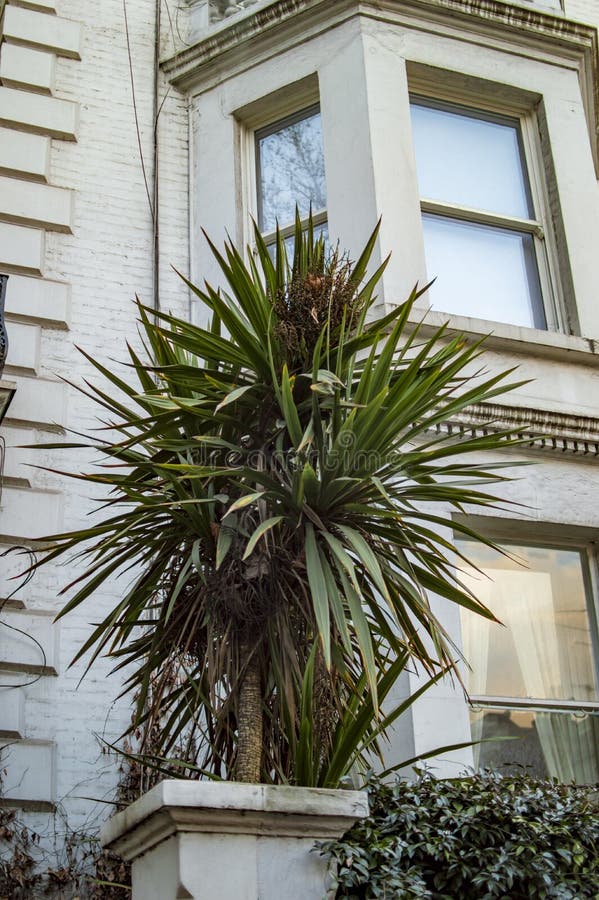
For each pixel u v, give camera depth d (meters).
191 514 5.56
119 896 6.95
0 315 8.05
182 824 4.56
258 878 4.62
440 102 9.90
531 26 10.11
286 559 5.46
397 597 5.73
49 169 9.28
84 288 8.96
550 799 5.85
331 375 5.39
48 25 9.79
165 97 10.01
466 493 5.63
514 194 9.84
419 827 5.48
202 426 5.89
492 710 7.68
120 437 8.48
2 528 7.93
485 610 5.62
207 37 9.95
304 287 5.75
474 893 5.38
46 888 6.97
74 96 9.67
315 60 9.60
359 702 5.58
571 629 8.19
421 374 5.89
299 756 5.07
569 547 8.48
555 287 9.54
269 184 9.69
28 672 7.62
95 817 7.28
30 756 7.35
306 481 5.28
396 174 8.98
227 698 5.42
